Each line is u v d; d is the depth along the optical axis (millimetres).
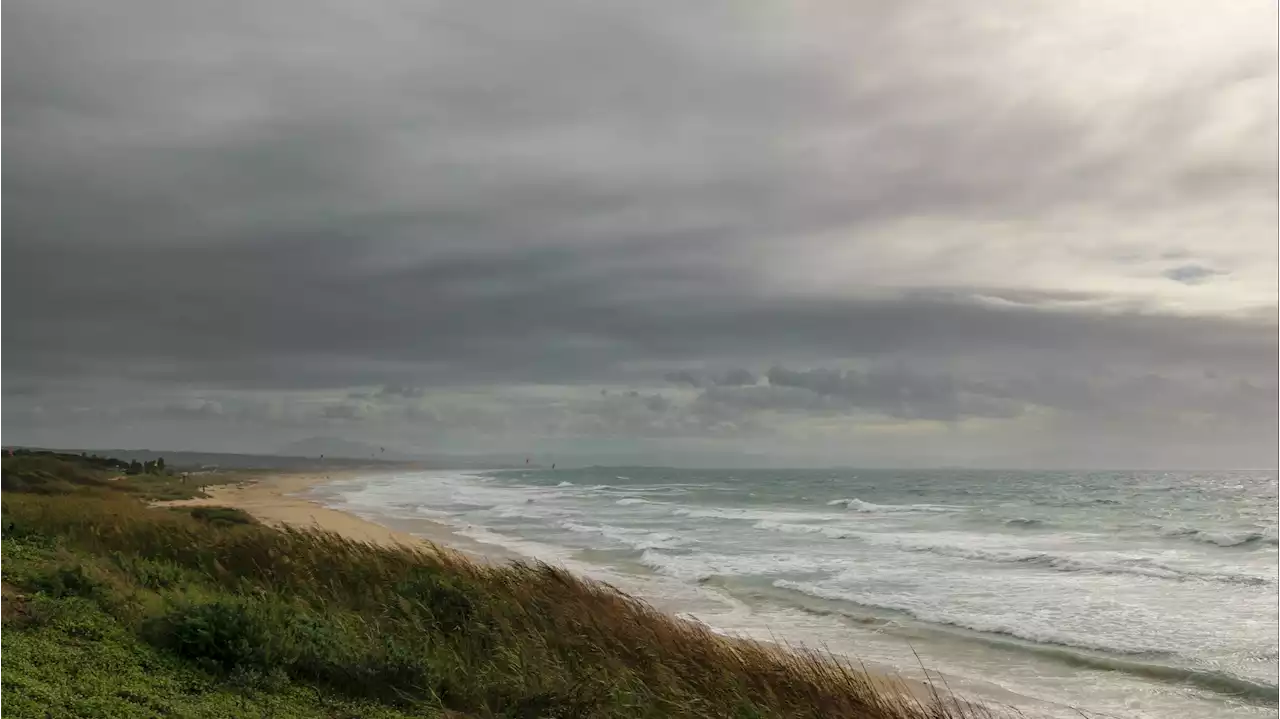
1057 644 16109
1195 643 16141
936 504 64375
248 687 6207
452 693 7273
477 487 95312
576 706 7289
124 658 6184
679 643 10469
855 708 9320
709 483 116438
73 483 34500
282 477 104812
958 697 12875
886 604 19906
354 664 7086
